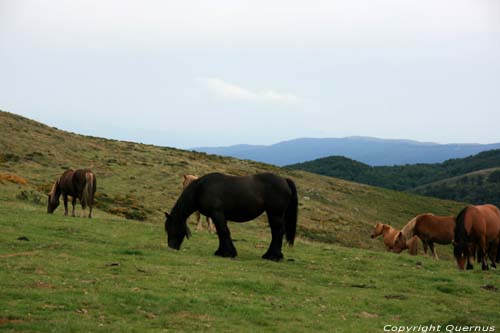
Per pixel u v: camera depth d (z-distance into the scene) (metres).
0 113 59.00
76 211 30.03
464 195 138.12
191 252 17.47
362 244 40.75
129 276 12.51
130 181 45.97
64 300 10.09
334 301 12.35
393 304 12.63
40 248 15.40
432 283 15.55
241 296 11.81
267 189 16.78
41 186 37.03
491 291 15.22
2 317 8.93
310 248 21.33
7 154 46.47
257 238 24.31
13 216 21.86
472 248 19.58
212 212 16.77
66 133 60.88
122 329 8.87
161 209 38.44
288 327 9.91
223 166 61.09
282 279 14.09
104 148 57.72
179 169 53.06
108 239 18.72
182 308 10.43
